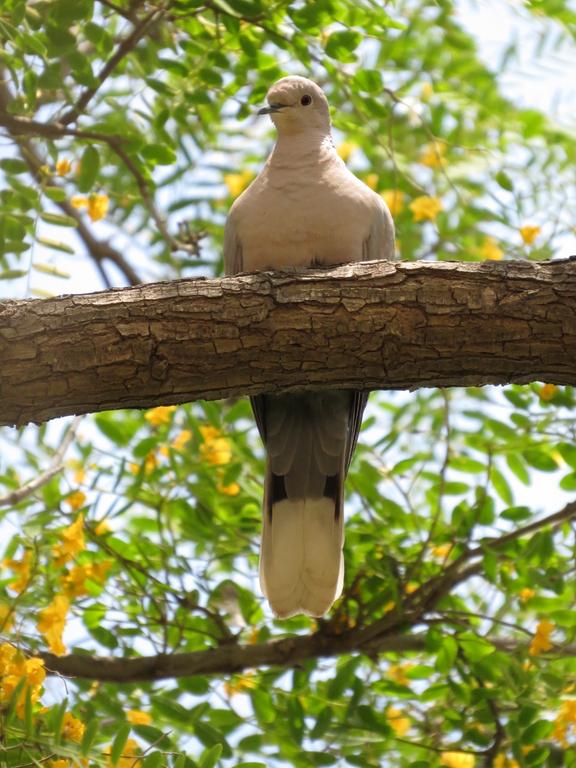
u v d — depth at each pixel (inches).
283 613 337.7
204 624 355.6
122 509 336.5
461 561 339.6
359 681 327.0
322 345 273.7
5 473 365.7
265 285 275.9
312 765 326.6
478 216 450.9
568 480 350.9
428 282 274.7
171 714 321.7
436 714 348.2
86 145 364.2
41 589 322.3
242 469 365.7
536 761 314.0
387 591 346.3
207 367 274.4
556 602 341.4
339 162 345.4
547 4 393.7
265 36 377.4
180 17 358.3
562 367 274.8
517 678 322.0
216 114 430.9
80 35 361.1
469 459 364.5
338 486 346.3
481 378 280.1
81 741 265.0
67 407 274.8
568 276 274.1
